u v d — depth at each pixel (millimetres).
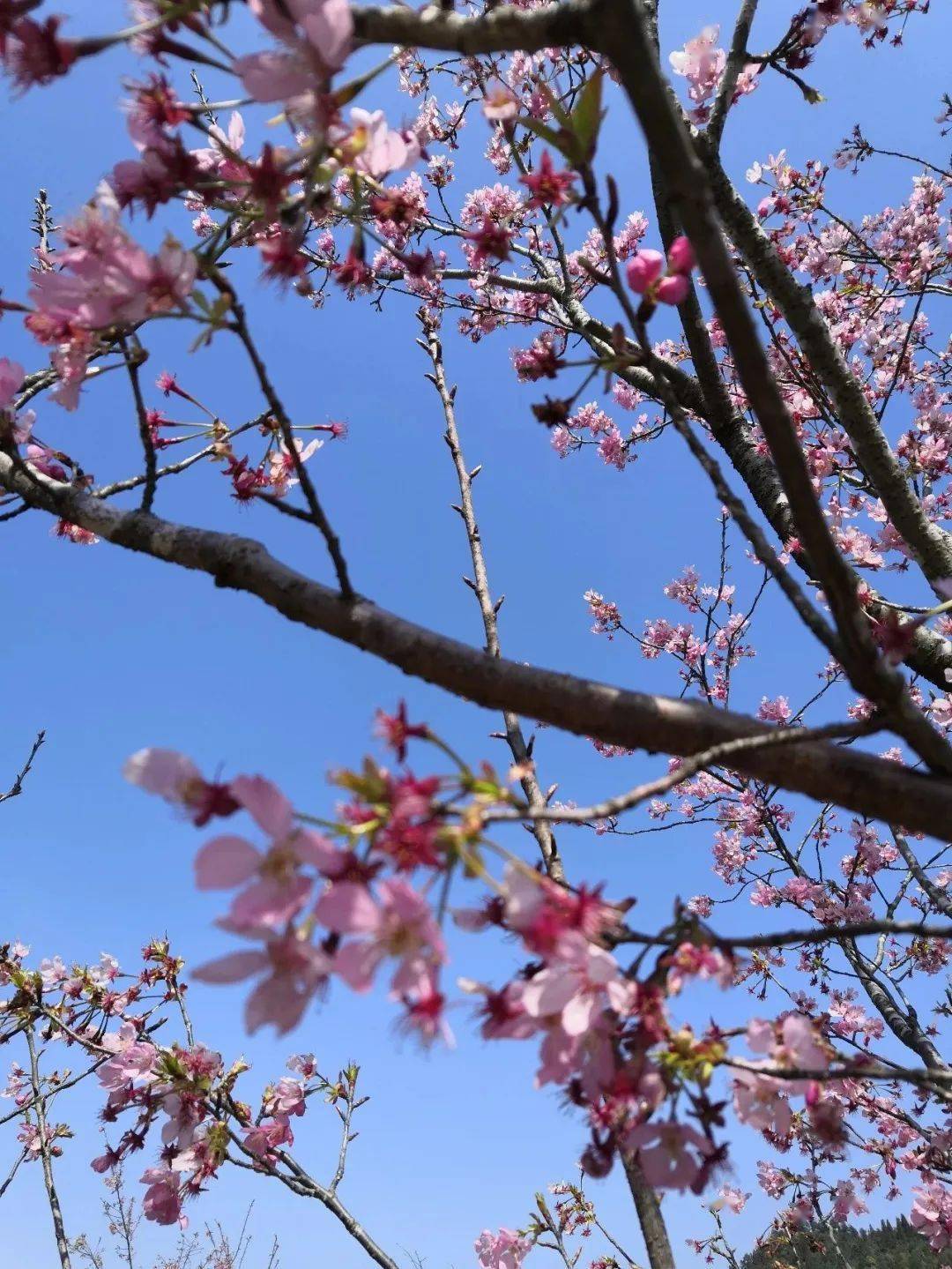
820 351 558
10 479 345
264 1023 212
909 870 790
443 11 230
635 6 202
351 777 211
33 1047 777
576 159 243
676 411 273
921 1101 968
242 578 282
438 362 725
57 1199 702
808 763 247
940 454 965
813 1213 917
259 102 252
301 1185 552
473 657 257
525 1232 720
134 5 248
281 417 256
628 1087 237
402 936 212
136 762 224
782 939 242
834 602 238
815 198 974
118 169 269
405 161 272
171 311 259
